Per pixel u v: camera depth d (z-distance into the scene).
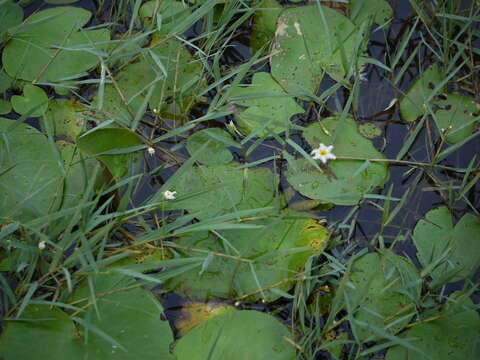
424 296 0.45
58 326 0.39
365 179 0.50
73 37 0.54
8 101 0.52
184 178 0.48
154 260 0.45
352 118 0.53
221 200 0.47
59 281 0.43
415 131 0.51
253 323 0.41
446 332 0.43
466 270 0.46
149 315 0.41
